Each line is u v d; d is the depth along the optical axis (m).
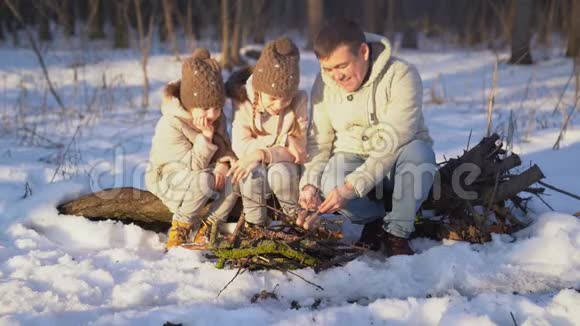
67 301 3.07
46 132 6.38
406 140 3.46
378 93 3.50
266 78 3.39
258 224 3.56
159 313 2.92
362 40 3.38
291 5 18.81
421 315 2.92
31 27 14.61
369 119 3.55
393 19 16.61
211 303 3.08
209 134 3.63
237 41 10.86
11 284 3.15
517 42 10.51
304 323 2.85
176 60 10.88
